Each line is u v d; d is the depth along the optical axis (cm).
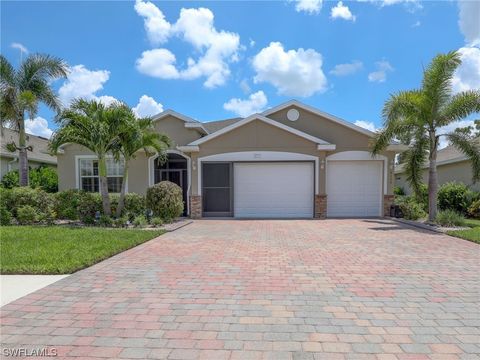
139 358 299
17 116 1494
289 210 1523
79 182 1656
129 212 1241
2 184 1820
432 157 1214
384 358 297
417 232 1044
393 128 1245
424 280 532
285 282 521
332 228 1147
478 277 550
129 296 459
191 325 367
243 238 938
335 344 323
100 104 1141
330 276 555
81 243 783
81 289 488
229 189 1526
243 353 307
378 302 436
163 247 802
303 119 1603
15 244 764
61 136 1084
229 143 1511
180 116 1612
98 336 342
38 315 395
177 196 1295
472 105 1113
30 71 1516
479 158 1170
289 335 342
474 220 1404
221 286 502
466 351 310
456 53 1124
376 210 1558
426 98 1161
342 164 1558
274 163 1519
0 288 492
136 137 1134
